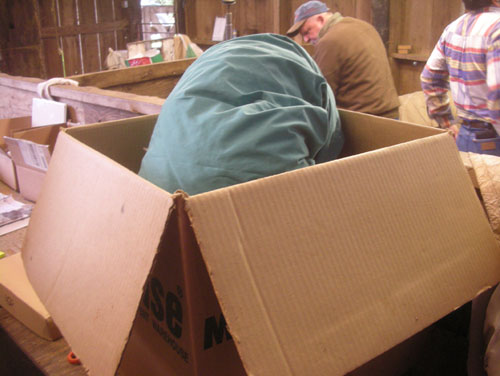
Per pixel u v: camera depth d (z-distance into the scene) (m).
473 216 0.93
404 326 0.77
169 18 6.28
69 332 0.78
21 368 1.14
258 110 0.95
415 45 3.93
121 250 0.71
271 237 0.68
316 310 0.69
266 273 0.66
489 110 1.84
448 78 2.19
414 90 4.05
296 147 0.95
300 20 2.75
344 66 2.50
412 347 1.15
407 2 3.89
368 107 2.52
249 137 0.90
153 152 1.00
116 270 0.71
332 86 2.55
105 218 0.77
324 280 0.71
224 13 5.48
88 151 0.93
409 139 1.12
